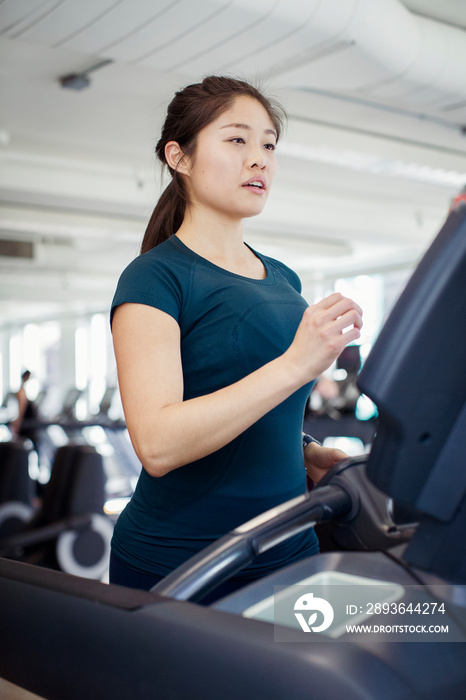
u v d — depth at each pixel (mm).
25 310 16953
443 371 584
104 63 4520
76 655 651
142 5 2773
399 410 578
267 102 1062
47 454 9195
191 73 3445
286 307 1057
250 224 8172
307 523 846
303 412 1056
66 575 729
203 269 991
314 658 523
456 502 630
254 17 2852
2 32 3070
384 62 3383
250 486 975
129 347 886
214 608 659
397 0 3354
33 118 5602
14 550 3805
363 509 902
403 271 10938
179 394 861
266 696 527
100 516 3977
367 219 8602
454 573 638
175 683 577
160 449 773
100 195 6875
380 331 585
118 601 643
